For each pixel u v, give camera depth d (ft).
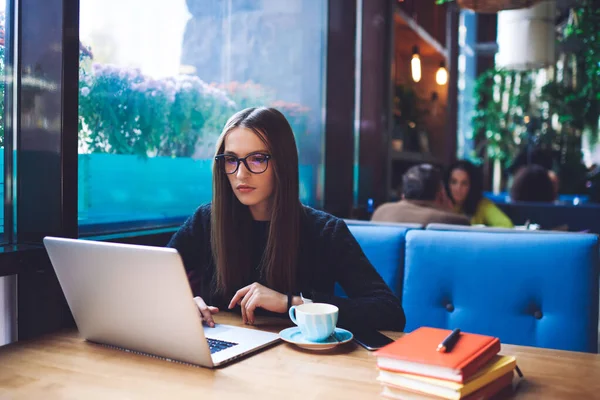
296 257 4.86
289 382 3.16
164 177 6.63
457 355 2.87
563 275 5.03
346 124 10.47
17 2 4.91
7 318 4.82
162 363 3.49
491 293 5.29
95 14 5.54
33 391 3.04
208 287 5.26
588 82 15.08
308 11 9.66
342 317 4.24
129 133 6.06
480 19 23.04
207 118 7.36
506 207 16.98
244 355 3.61
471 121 23.68
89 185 5.55
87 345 3.88
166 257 3.19
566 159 22.89
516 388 3.06
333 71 10.36
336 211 10.57
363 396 2.95
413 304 5.62
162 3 6.45
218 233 4.91
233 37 7.80
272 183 4.75
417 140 14.42
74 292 3.84
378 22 11.88
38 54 4.86
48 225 4.89
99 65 5.61
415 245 5.72
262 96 8.55
